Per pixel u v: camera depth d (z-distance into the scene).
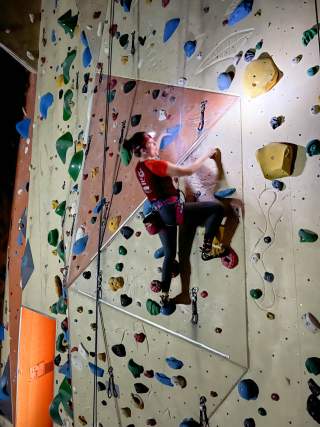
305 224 1.54
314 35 1.58
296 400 1.52
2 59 3.68
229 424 1.75
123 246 2.32
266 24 1.75
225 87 1.88
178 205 1.88
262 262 1.66
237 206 1.76
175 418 2.00
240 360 1.72
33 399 3.47
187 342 1.94
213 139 1.90
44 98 3.31
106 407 2.39
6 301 3.70
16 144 3.85
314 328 1.47
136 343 2.20
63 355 2.81
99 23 2.81
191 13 2.13
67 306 2.71
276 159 1.60
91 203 2.63
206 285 1.86
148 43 2.39
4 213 3.79
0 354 3.74
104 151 2.58
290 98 1.62
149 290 2.14
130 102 2.46
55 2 3.37
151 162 1.91
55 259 2.95
